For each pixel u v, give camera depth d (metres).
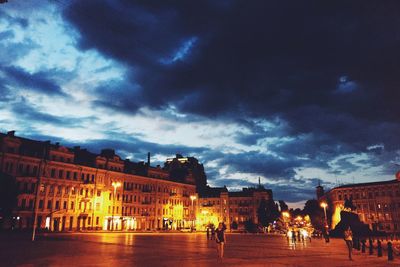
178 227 109.50
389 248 22.28
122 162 94.44
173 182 111.94
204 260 20.09
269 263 19.19
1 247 26.30
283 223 127.44
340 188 122.31
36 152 73.56
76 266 16.36
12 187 54.09
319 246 37.09
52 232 60.00
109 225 86.69
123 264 17.34
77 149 87.19
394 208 109.06
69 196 78.00
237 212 132.62
